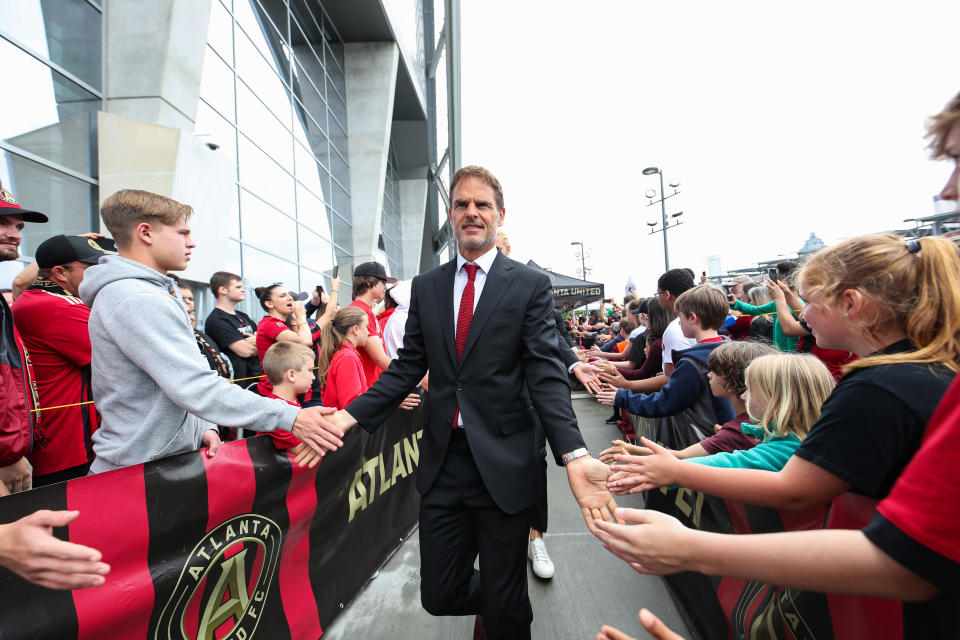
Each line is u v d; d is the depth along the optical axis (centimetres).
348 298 1314
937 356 90
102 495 126
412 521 314
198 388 136
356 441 241
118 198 152
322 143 1250
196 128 663
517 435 162
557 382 157
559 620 211
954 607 67
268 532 178
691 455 180
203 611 152
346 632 207
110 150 513
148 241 152
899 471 85
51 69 488
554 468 439
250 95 844
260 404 145
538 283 167
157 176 518
